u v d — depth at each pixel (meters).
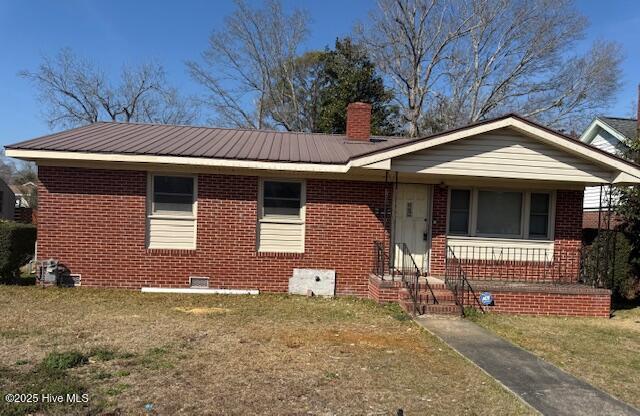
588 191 19.28
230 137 13.49
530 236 12.08
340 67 31.64
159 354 6.43
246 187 11.37
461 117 32.91
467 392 5.58
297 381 5.68
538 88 31.89
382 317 9.27
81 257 11.02
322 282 11.47
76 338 7.02
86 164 10.92
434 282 10.80
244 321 8.55
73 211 10.98
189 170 11.19
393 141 14.45
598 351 7.62
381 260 11.36
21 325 7.64
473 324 8.98
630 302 12.27
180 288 11.20
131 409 4.73
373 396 5.34
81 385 5.23
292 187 11.60
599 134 20.73
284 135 14.75
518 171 10.47
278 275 11.46
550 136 10.19
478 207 12.01
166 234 11.30
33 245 12.16
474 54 32.31
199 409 4.80
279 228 11.56
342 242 11.56
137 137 12.29
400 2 31.73
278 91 38.31
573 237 12.07
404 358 6.75
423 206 11.88
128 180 11.09
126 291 10.91
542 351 7.46
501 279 11.85
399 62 32.75
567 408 5.23
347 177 11.52
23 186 56.47
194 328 7.89
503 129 10.41
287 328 8.15
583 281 11.45
